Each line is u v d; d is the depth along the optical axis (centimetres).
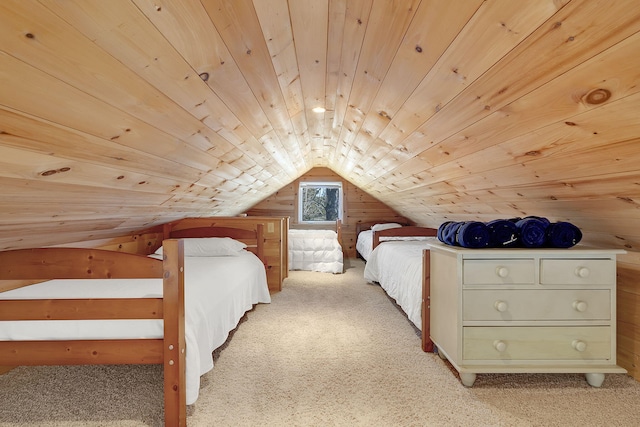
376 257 405
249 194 427
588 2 64
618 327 185
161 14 76
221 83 124
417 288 236
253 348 220
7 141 88
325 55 135
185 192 242
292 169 445
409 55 111
